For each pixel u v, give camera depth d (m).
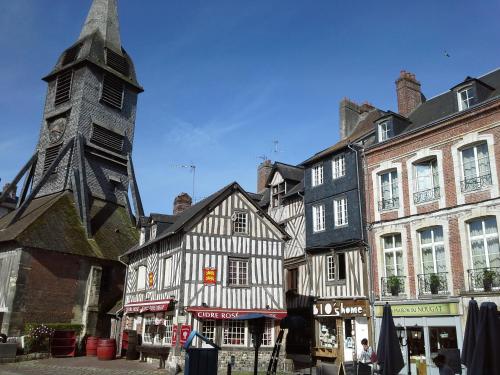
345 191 17.81
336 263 17.69
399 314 14.63
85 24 31.62
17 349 18.25
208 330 15.98
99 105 28.83
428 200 14.60
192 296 16.06
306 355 19.61
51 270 20.98
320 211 19.03
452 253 13.61
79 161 26.27
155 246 19.36
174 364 14.38
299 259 19.81
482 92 14.19
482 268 12.74
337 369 9.88
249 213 17.97
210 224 17.23
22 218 23.92
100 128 28.59
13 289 19.62
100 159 28.53
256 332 11.10
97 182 27.89
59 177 26.88
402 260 15.22
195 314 15.87
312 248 18.75
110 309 22.69
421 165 15.27
